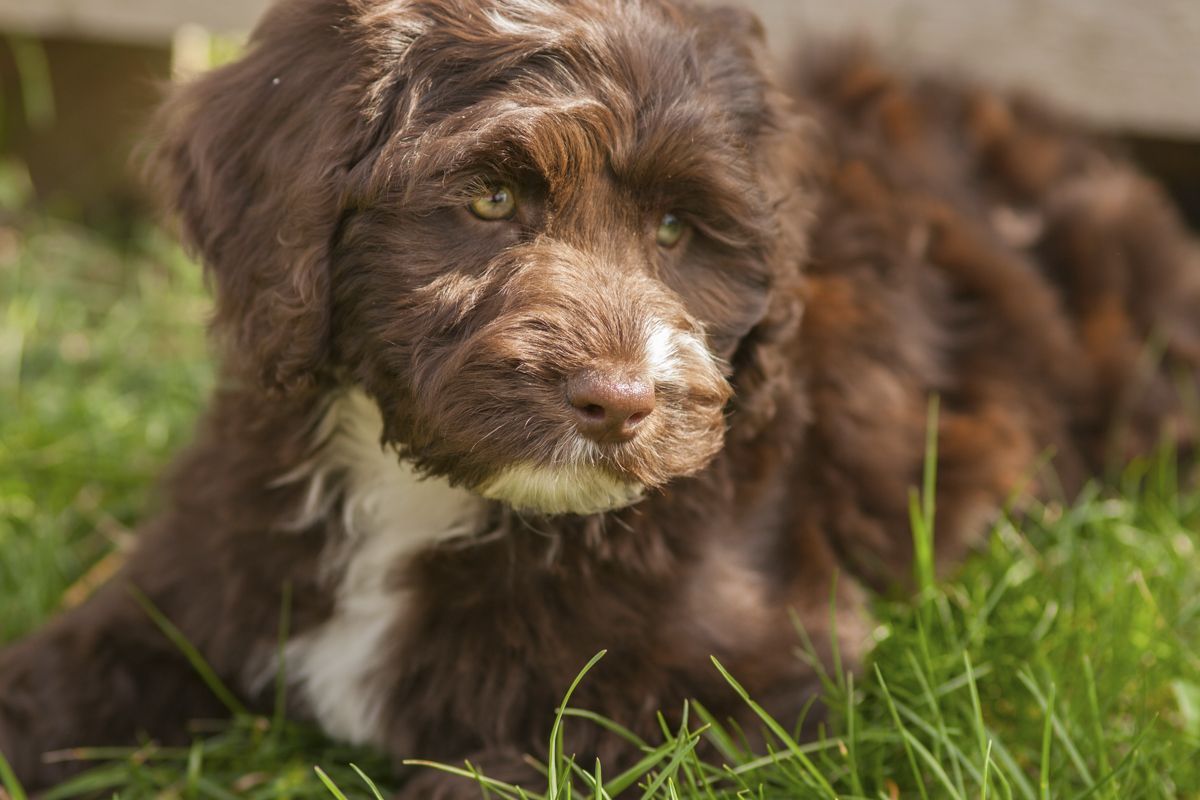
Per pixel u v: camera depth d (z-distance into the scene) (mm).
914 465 4152
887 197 4488
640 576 3373
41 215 6535
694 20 3283
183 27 6062
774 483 3793
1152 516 4488
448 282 2939
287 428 3430
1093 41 5945
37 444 4762
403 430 3068
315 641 3549
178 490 3666
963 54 6000
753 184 3201
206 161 3227
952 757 3000
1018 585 3961
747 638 3441
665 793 2994
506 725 3334
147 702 3588
